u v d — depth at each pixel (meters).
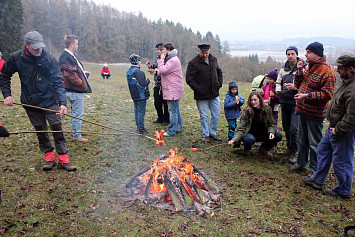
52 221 3.36
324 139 4.24
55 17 75.56
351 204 3.94
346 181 4.02
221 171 4.95
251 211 3.71
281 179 4.67
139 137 6.63
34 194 3.91
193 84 6.18
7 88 4.36
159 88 7.52
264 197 4.08
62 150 4.64
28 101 4.43
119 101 11.89
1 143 5.78
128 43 85.31
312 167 4.78
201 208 3.72
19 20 48.28
